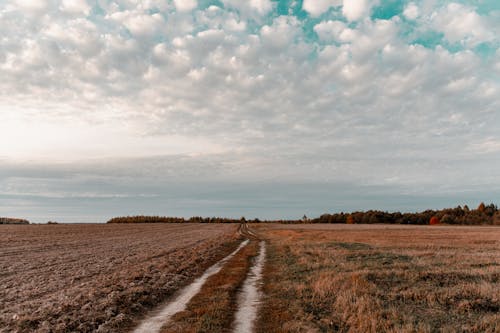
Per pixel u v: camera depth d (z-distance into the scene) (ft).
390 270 57.67
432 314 35.09
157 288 50.57
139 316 38.40
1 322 34.35
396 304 38.91
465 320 32.91
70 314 37.04
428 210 535.60
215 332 32.48
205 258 91.25
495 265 61.82
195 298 46.83
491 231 238.68
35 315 35.94
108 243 143.43
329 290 47.06
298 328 33.37
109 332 32.53
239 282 58.85
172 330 33.01
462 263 65.10
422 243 126.93
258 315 38.63
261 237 222.48
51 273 65.57
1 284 55.16
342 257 82.99
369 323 32.14
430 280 49.44
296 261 83.82
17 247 119.65
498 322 30.81
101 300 42.45
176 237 190.49
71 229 272.10
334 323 34.68
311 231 274.98
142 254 98.48
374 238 167.53
